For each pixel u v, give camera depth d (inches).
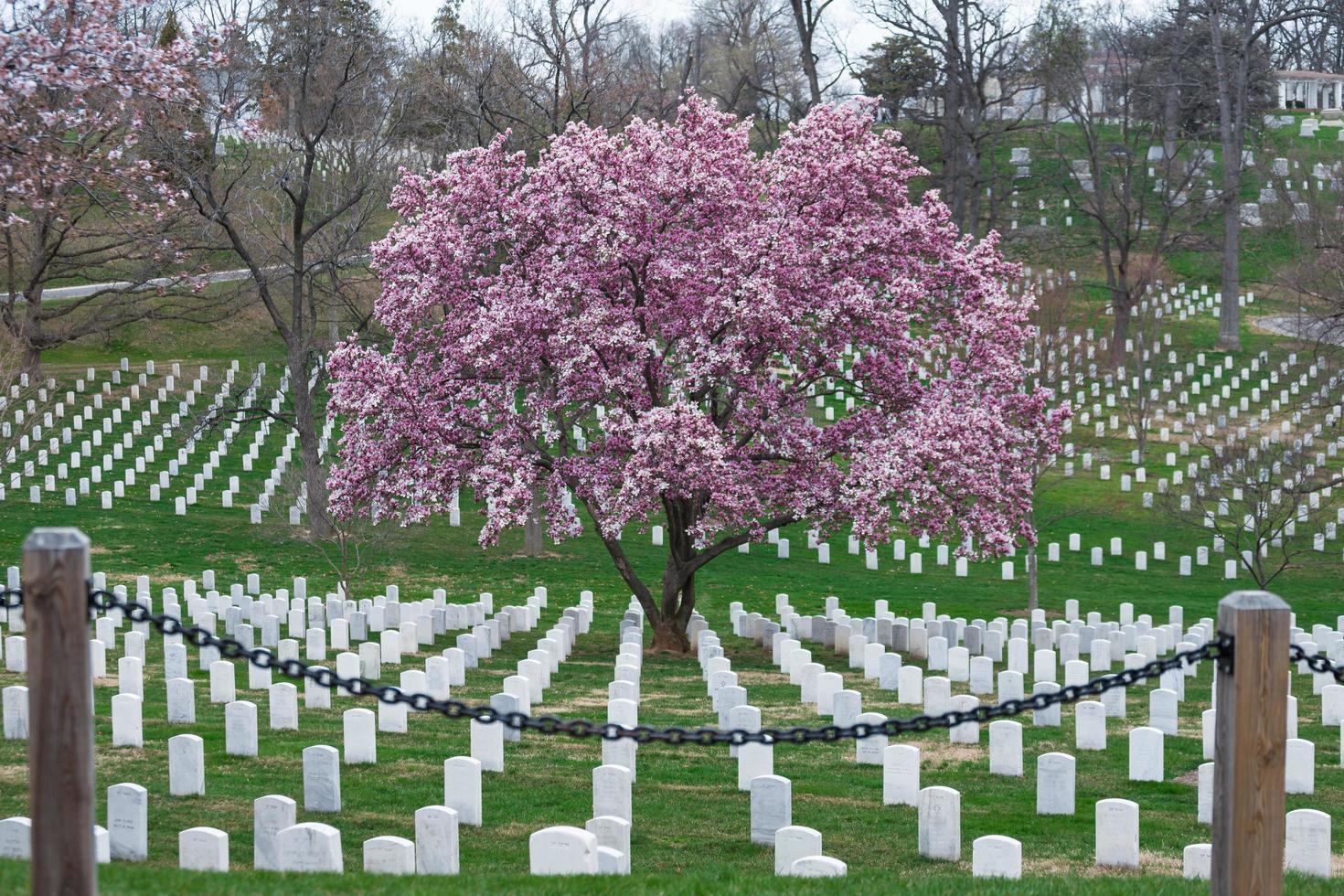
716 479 1058.7
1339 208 2669.8
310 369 2033.7
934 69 3275.1
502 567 1601.9
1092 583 1640.0
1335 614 1469.0
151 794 610.2
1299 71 4849.9
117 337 2506.2
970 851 558.3
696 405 1086.4
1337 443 2146.9
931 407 1115.3
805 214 1176.8
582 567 1621.6
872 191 1187.9
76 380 2214.6
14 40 758.5
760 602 1478.8
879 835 582.9
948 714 379.2
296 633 1164.5
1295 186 3383.4
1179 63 3090.6
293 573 1491.1
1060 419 1184.2
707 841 569.9
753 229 1117.7
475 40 2186.3
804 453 1133.1
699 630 1264.8
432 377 1152.8
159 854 509.4
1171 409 2372.0
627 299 1157.7
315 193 2165.4
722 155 1163.3
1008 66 2886.3
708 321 1103.0
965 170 2940.5
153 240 1314.0
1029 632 1332.4
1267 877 326.3
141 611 343.3
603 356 1132.5
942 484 1097.4
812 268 1141.1
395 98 1913.1
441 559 1627.7
